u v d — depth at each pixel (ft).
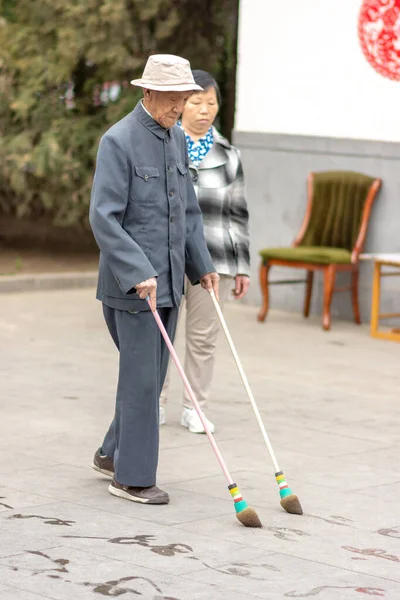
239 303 79.20
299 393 52.85
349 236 71.67
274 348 63.93
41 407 48.14
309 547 31.32
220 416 47.80
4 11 98.02
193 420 44.78
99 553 30.25
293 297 76.38
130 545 30.99
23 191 95.71
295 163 75.61
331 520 33.96
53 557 29.81
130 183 34.78
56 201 95.45
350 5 72.08
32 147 93.71
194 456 41.19
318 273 74.90
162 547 30.89
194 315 44.27
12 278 81.92
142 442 35.06
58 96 96.53
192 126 44.21
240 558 30.19
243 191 45.09
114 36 91.30
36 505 34.53
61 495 35.70
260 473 39.11
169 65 34.40
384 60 70.74
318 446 43.24
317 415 48.55
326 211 72.54
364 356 62.54
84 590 27.48
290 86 75.46
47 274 84.99
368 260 72.13
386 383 55.88
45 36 95.25
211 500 35.70
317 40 73.87
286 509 34.53
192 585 28.04
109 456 36.73
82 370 56.13
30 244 102.17
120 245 33.78
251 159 77.71
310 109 74.69
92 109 97.66
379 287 68.03
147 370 34.83
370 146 71.56
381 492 37.24
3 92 95.25
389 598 27.55
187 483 37.63
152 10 90.17
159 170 35.09
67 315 72.54
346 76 72.79
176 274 35.47
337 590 28.02
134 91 93.76
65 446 41.93
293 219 76.07
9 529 32.07
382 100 71.31
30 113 95.20
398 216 70.59
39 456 40.42
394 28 70.08
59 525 32.60
